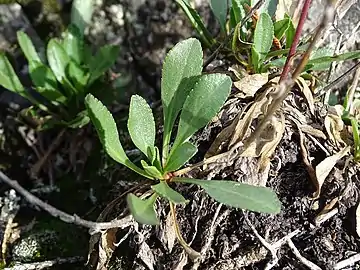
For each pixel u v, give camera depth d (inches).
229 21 4.6
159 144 4.4
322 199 3.8
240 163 3.8
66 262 4.4
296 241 3.8
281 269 3.7
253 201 3.1
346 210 3.8
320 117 4.1
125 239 4.0
